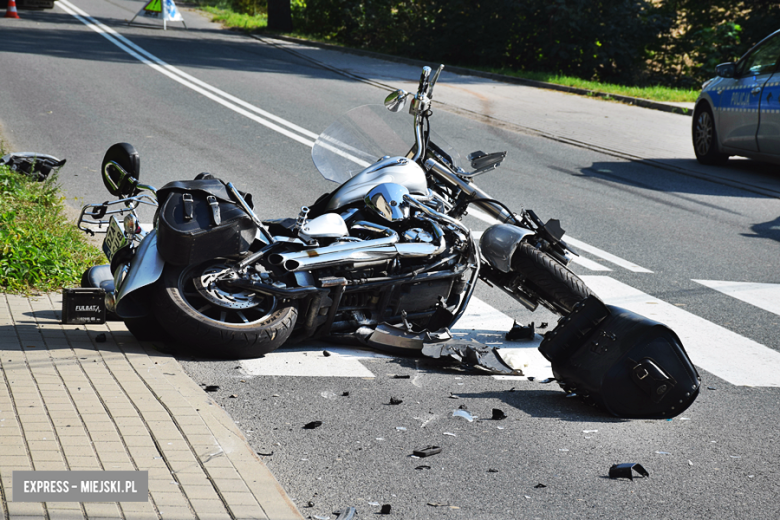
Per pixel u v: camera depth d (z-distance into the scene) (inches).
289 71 1051.9
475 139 702.5
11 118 629.3
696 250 429.4
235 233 233.6
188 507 148.7
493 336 291.9
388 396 226.1
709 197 556.7
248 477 163.0
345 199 271.7
